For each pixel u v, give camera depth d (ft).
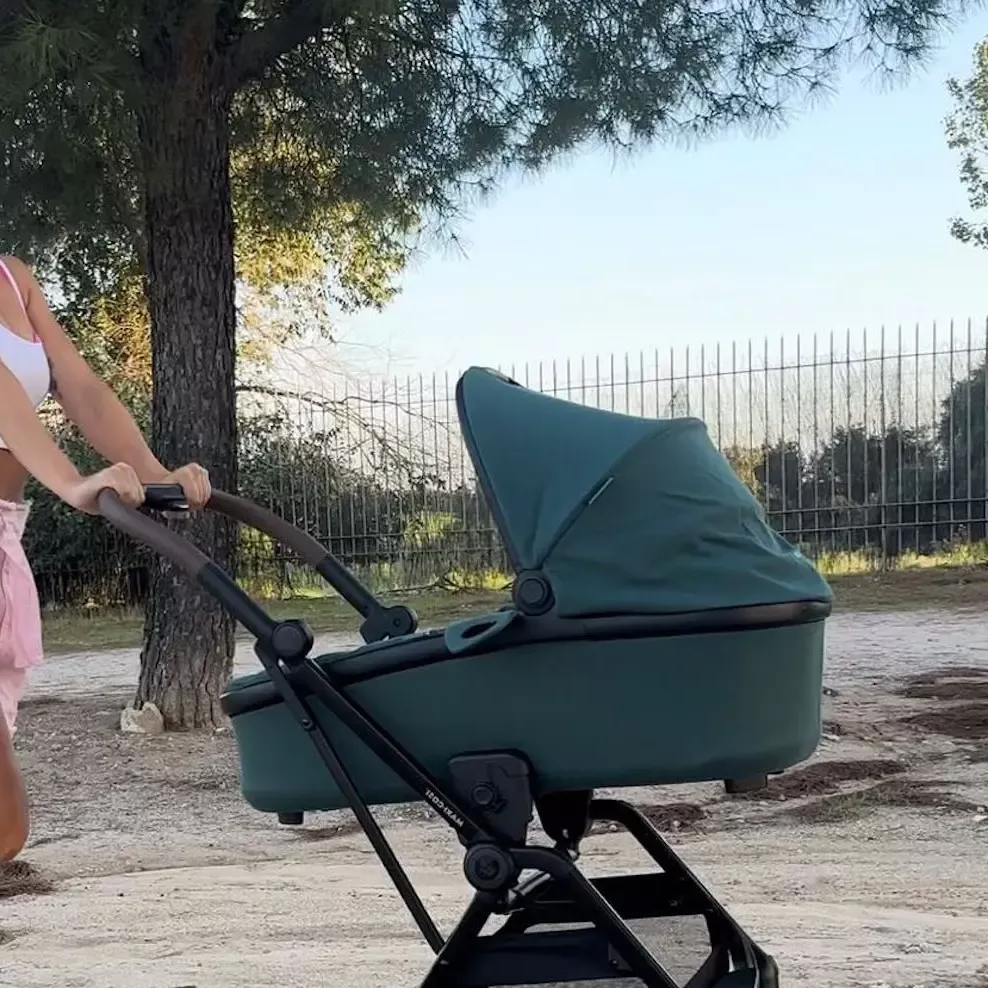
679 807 19.38
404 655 8.31
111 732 27.63
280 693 8.48
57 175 25.76
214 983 12.26
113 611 56.70
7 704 9.58
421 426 54.24
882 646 34.32
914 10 25.35
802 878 15.44
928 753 22.07
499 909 9.07
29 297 10.33
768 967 9.37
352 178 29.30
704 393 51.52
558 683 8.11
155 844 19.65
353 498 54.80
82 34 21.08
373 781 8.48
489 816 8.21
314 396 55.36
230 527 26.96
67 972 12.91
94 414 10.30
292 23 26.16
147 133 25.18
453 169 28.35
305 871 17.29
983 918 13.46
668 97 25.94
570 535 8.00
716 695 8.00
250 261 59.47
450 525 53.88
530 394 8.81
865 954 12.14
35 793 23.47
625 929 8.11
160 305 26.78
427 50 27.61
